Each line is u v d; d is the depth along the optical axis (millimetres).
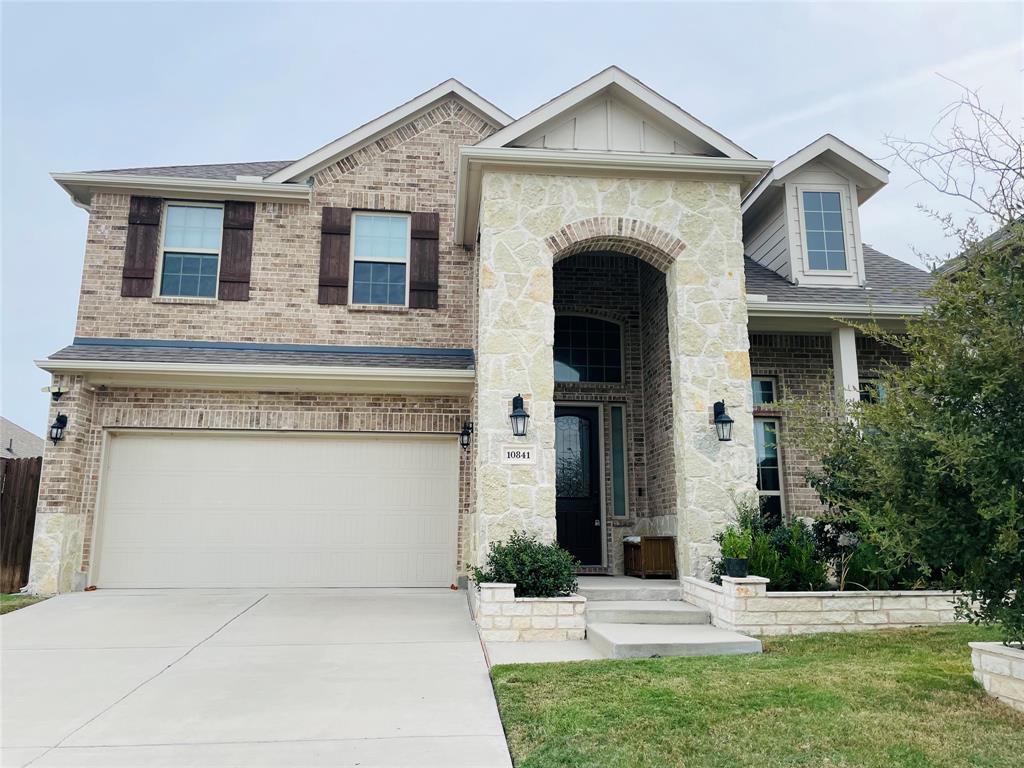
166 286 11914
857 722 4609
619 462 11898
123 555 10758
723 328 9453
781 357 11516
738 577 7699
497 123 13023
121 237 11852
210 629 8016
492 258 9273
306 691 5648
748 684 5480
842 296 11289
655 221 9648
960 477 4551
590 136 9922
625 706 5000
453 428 11414
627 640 6852
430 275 12328
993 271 4766
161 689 5711
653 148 10016
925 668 5941
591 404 12023
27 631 7879
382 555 11117
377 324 12070
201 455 11109
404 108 12750
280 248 12117
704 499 8984
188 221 12180
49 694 5574
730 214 9773
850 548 8609
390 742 4512
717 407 9164
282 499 11117
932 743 4246
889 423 5082
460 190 10258
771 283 11758
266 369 10727
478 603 8016
